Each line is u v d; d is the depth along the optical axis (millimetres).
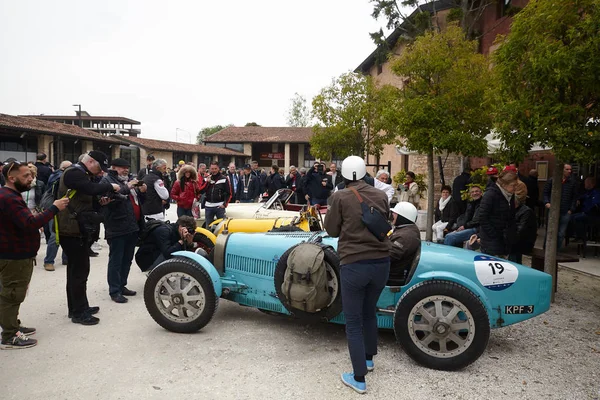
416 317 3855
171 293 4504
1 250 3979
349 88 17359
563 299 5836
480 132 8359
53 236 7203
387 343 4402
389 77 20078
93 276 6941
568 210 8352
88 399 3232
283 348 4215
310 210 6414
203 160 41750
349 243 3344
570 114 4895
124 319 5000
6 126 19750
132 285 6480
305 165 48750
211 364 3846
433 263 4059
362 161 3543
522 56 5242
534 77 5000
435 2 15828
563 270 7434
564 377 3666
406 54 8625
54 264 7688
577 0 4848
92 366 3781
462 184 8438
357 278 3299
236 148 48594
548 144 5000
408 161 18047
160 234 5551
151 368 3754
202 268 4492
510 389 3449
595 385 3527
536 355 4113
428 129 8180
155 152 34688
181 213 9219
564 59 4645
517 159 5375
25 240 4082
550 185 8594
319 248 3996
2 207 3904
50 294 5938
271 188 14234
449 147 8102
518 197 6566
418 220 12297
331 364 3863
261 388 3420
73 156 26266
